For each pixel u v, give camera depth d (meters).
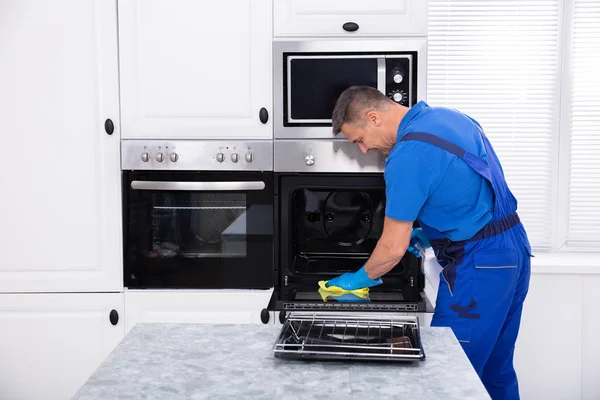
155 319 2.53
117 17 2.42
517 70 2.98
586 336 2.88
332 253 2.54
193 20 2.41
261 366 1.29
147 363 1.31
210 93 2.43
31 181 2.49
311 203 2.52
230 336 1.48
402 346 1.35
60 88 2.45
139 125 2.46
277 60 2.39
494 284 2.08
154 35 2.42
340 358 1.29
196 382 1.21
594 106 2.99
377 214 2.51
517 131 2.99
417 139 1.99
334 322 1.52
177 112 2.45
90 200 2.49
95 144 2.47
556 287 2.86
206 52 2.41
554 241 3.04
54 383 2.57
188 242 2.52
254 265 2.51
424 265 2.33
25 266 2.52
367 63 2.38
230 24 2.40
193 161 2.46
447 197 2.03
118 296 2.53
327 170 2.43
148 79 2.44
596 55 2.96
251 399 1.14
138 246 2.52
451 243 2.12
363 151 2.25
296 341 1.39
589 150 3.00
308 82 2.40
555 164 3.00
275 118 2.42
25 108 2.46
